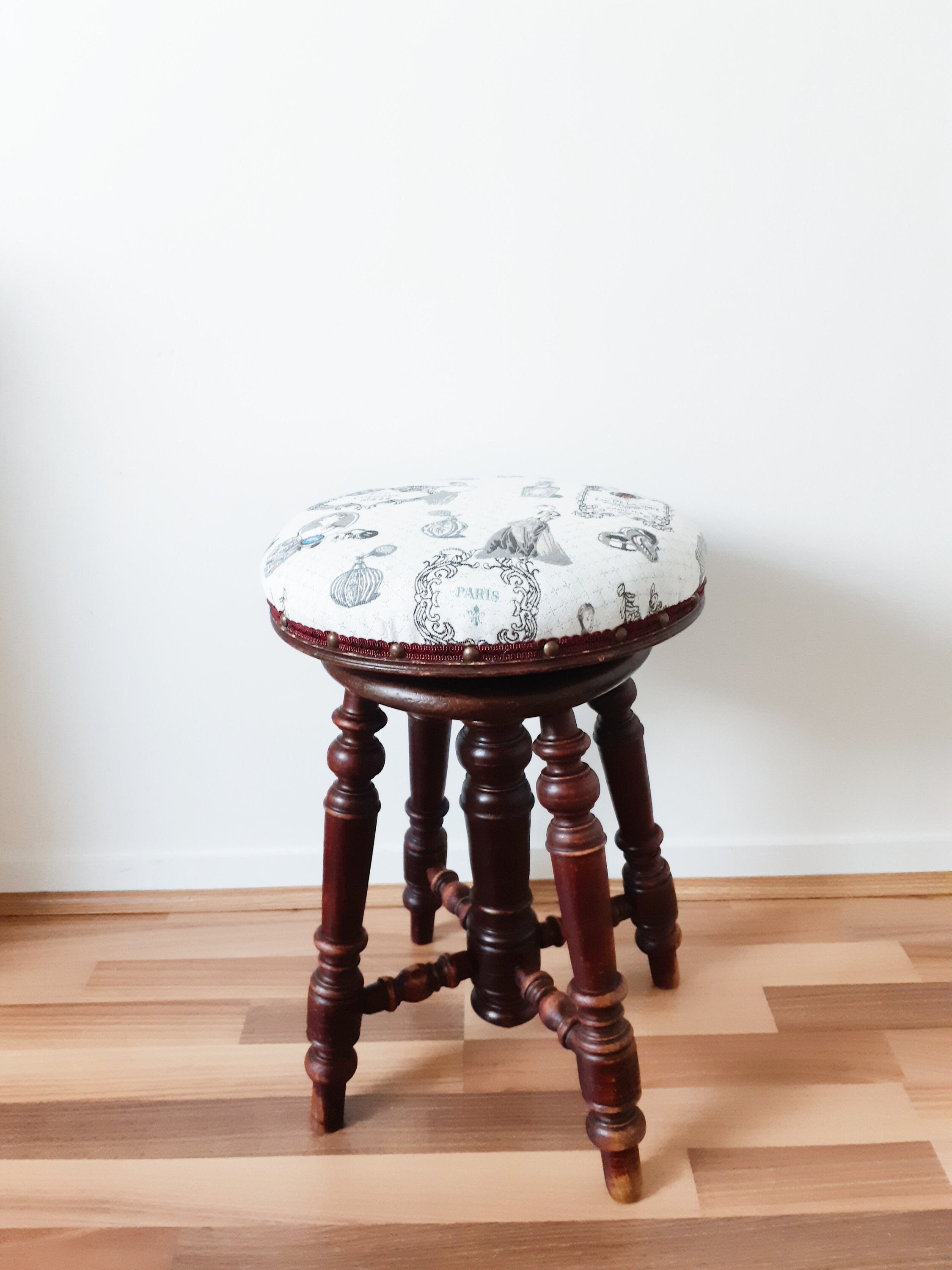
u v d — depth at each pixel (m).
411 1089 0.89
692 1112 0.85
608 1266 0.72
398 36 0.95
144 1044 0.95
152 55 0.96
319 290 1.01
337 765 0.79
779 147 0.97
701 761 1.15
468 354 1.03
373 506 0.81
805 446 1.05
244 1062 0.93
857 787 1.16
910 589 1.09
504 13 0.94
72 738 1.15
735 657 1.11
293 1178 0.80
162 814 1.18
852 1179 0.78
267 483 1.07
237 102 0.97
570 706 0.71
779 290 1.00
